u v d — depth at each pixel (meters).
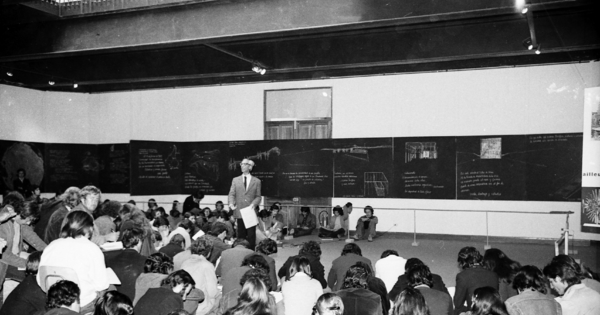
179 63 10.58
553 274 3.77
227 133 12.95
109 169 13.34
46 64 10.72
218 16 6.86
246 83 12.82
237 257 5.01
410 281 3.77
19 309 3.45
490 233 11.02
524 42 7.98
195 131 13.14
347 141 11.88
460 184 11.12
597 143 5.60
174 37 7.07
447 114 11.41
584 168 5.70
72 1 7.08
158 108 13.35
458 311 4.21
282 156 12.29
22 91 12.16
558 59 10.47
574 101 10.47
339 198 12.23
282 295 3.93
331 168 11.98
